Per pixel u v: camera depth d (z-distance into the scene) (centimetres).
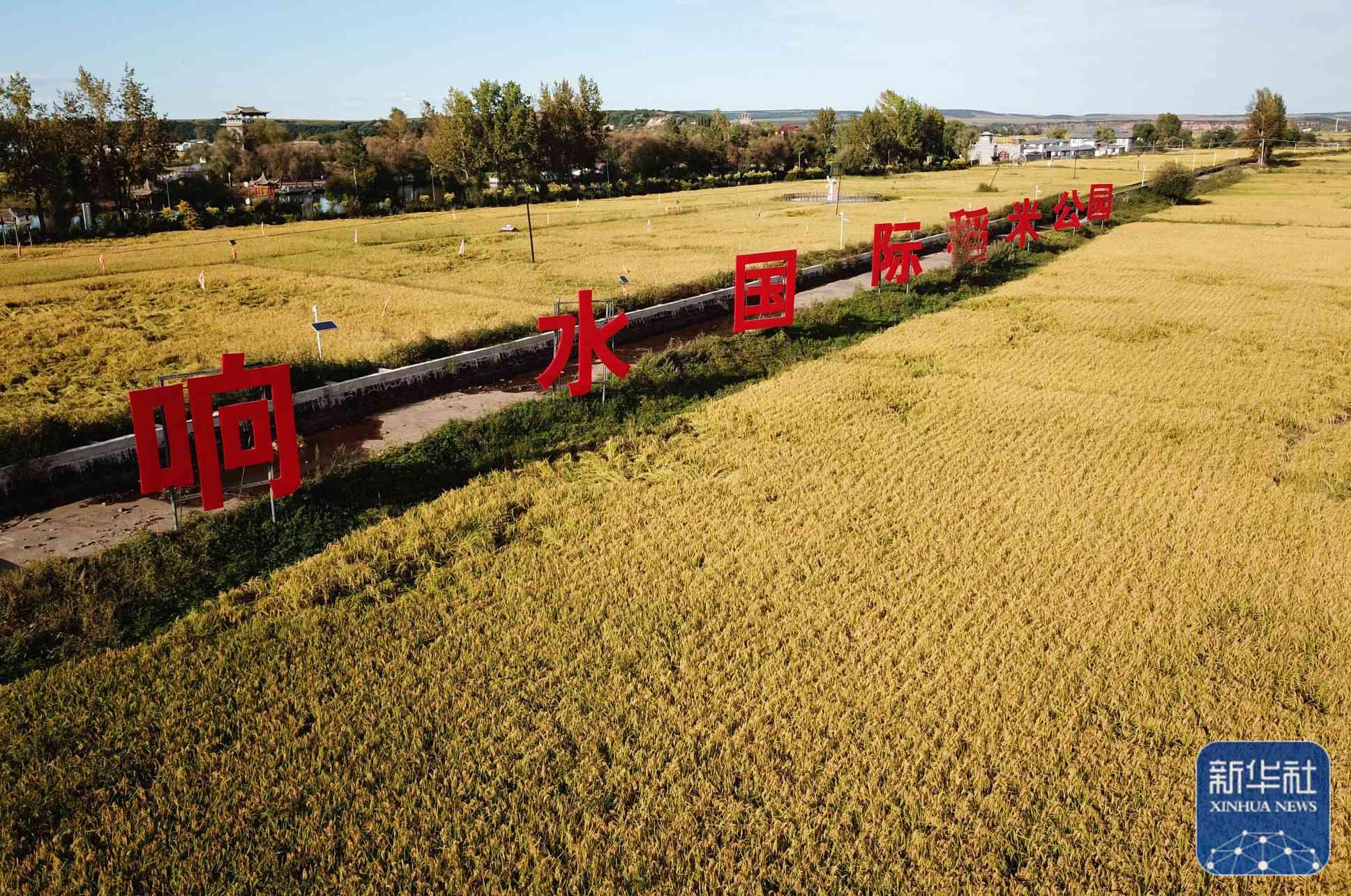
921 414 1758
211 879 662
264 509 1295
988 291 3122
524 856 678
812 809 732
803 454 1534
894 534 1224
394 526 1246
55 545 1230
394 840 702
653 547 1188
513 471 1480
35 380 1936
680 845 695
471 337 2178
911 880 664
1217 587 1078
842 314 2662
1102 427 1672
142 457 1130
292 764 774
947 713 841
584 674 905
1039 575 1106
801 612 1023
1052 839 696
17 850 691
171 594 1075
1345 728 821
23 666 937
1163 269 3519
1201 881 661
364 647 954
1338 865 674
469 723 833
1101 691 880
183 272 3656
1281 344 2312
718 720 840
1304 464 1486
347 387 1811
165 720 834
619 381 1947
